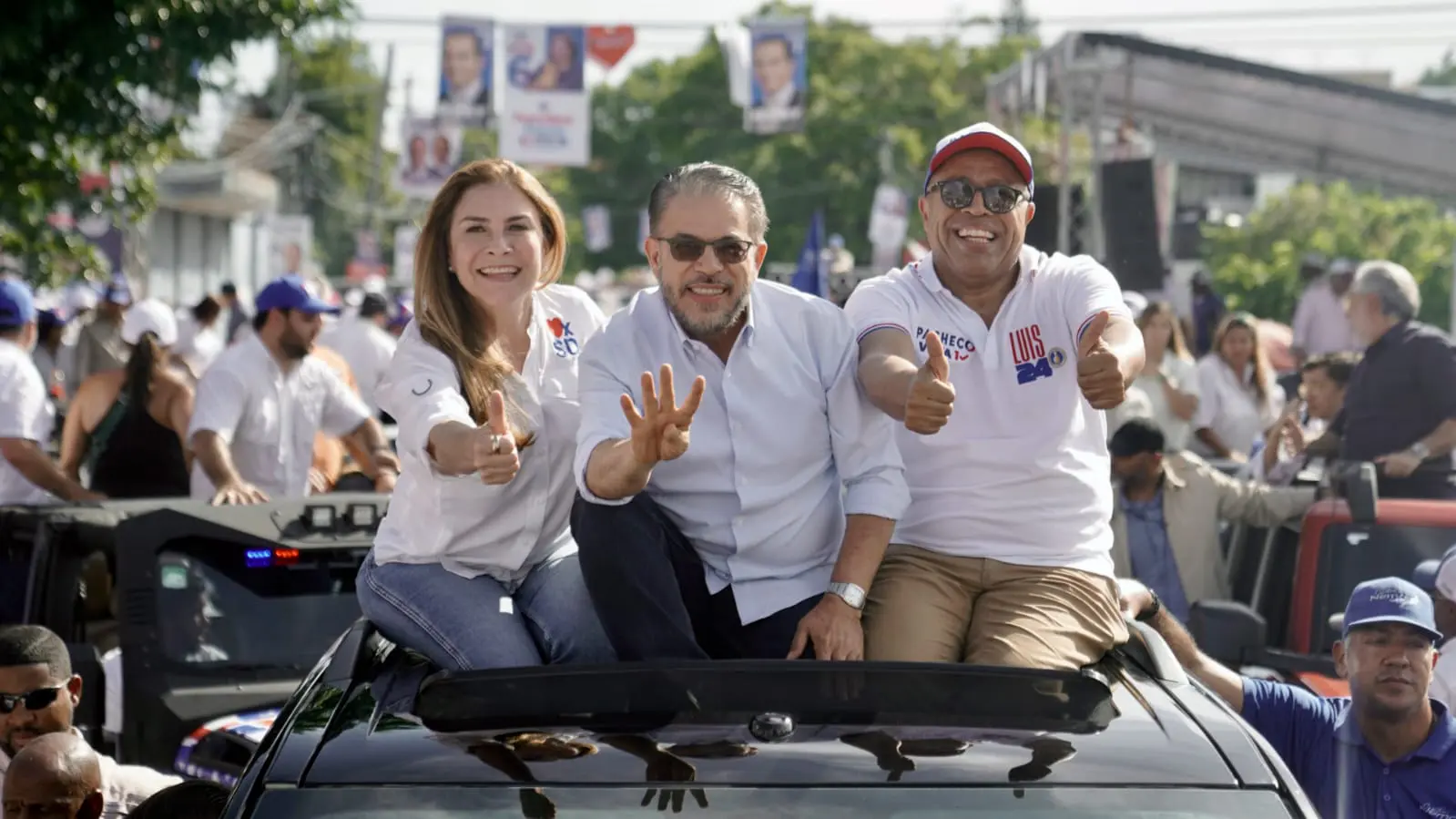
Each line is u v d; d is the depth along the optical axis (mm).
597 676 3203
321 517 6680
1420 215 37281
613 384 3721
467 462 3605
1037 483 4156
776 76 26312
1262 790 2859
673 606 3531
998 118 21953
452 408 3766
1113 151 21297
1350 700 5094
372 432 9117
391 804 2805
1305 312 16547
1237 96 20000
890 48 81562
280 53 16859
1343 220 36875
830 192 78375
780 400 3754
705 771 2850
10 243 17312
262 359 8656
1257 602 8234
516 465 3510
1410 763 4934
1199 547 8359
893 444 3871
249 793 2840
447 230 3918
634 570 3521
